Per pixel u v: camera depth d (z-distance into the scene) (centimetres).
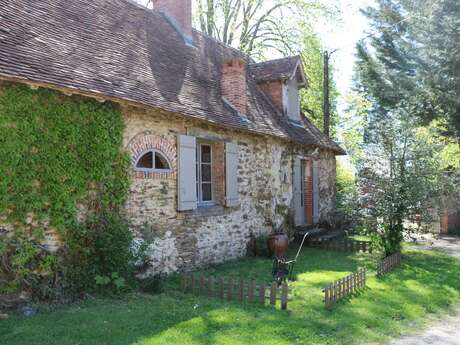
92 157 686
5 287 575
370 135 1159
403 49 2261
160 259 819
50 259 623
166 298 671
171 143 857
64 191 644
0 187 568
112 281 682
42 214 616
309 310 641
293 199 1394
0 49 570
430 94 1712
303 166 1537
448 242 1438
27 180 598
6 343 461
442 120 1817
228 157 1028
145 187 789
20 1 728
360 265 1023
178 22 1245
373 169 1075
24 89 594
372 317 628
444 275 930
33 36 666
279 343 502
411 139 1066
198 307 630
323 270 953
